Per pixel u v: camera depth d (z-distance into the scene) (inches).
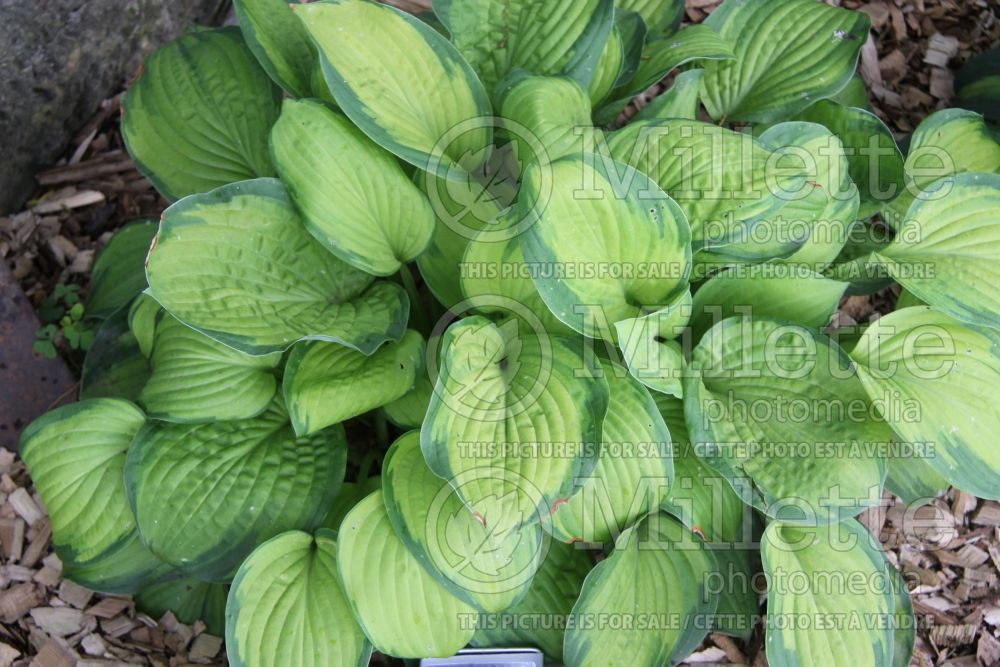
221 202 46.1
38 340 53.4
